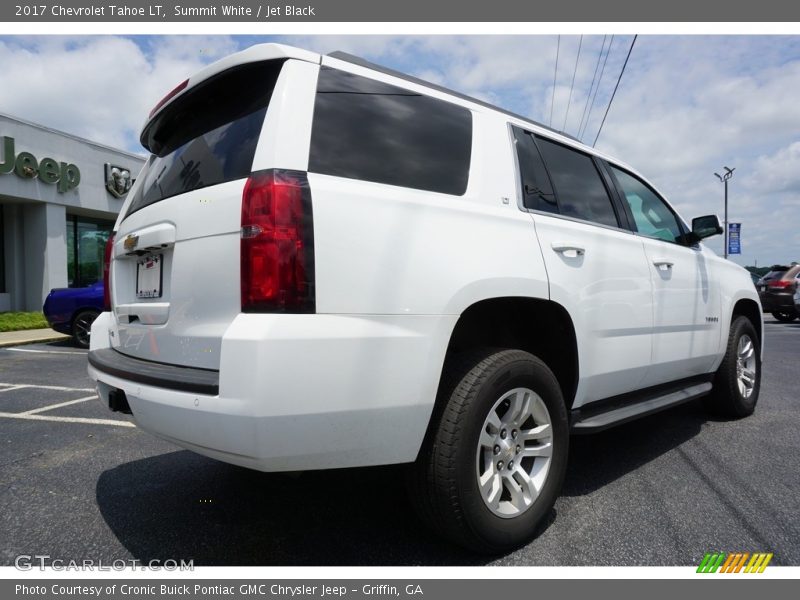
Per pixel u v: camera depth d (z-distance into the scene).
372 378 1.84
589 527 2.46
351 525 2.49
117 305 2.62
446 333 2.03
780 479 3.03
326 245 1.80
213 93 2.28
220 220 1.88
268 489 2.91
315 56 2.06
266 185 1.76
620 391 3.07
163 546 2.31
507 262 2.28
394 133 2.16
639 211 3.57
